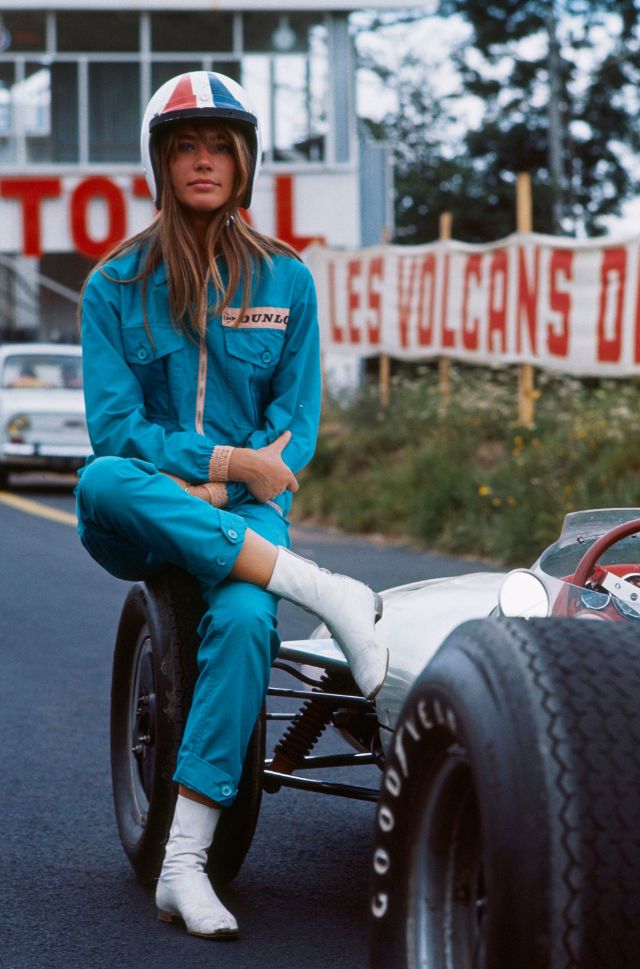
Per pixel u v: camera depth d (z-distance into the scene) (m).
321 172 31.59
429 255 16.92
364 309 18.39
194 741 3.84
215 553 3.78
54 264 34.62
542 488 12.43
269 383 4.28
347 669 4.13
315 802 5.54
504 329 15.33
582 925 2.26
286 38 31.78
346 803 5.52
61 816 5.20
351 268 18.56
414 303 17.33
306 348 4.27
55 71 32.06
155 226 4.20
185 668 4.02
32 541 13.73
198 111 4.04
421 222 41.59
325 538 14.03
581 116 46.91
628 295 13.52
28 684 7.49
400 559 12.13
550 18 42.28
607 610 3.44
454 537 12.69
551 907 2.27
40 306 34.62
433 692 2.60
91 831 5.03
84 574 11.56
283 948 3.90
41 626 9.23
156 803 4.09
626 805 2.30
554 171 42.00
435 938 2.63
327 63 31.67
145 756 4.27
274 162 31.62
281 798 5.59
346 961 3.79
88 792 5.53
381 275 17.98
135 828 4.43
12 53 32.06
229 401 4.18
